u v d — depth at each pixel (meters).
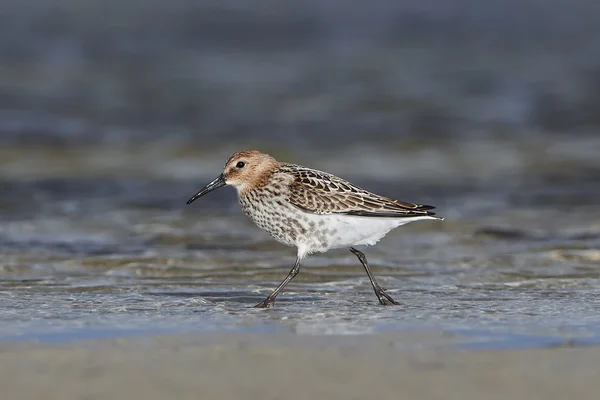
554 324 9.39
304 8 40.94
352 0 41.91
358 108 25.77
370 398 6.98
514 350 8.33
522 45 35.47
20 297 10.70
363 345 8.52
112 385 7.28
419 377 7.47
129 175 18.89
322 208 10.62
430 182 18.41
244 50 34.28
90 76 29.77
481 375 7.54
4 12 37.47
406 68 31.53
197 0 41.91
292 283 11.73
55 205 16.33
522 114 25.20
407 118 24.64
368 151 21.31
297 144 21.97
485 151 21.31
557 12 40.66
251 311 10.13
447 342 8.65
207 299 10.78
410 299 10.78
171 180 18.53
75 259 12.74
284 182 10.85
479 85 28.84
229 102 26.44
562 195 17.33
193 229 14.70
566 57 33.25
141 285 11.48
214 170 19.45
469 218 15.52
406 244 13.83
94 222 15.10
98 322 9.47
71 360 7.97
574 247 13.50
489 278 11.91
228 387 7.24
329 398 6.98
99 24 37.03
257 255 13.15
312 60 32.78
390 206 10.67
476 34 37.34
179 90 27.91
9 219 15.26
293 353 8.21
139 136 22.66
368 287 11.51
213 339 8.75
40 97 26.62
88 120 24.16
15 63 31.36
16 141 21.92
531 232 14.52
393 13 40.38
